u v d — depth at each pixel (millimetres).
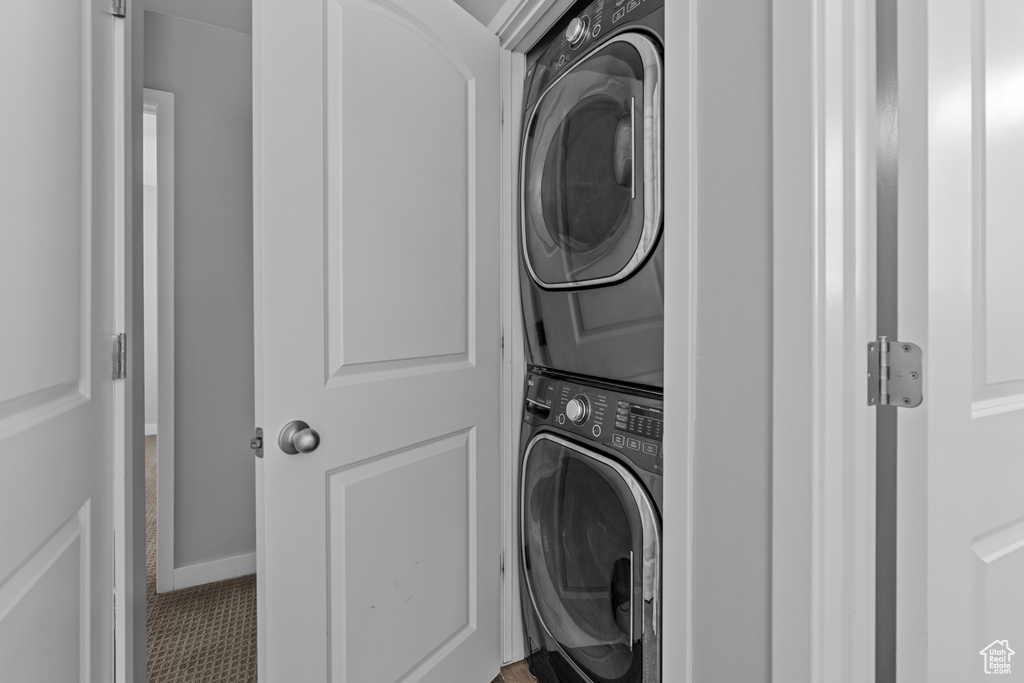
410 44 1268
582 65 1235
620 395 1180
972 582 813
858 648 730
